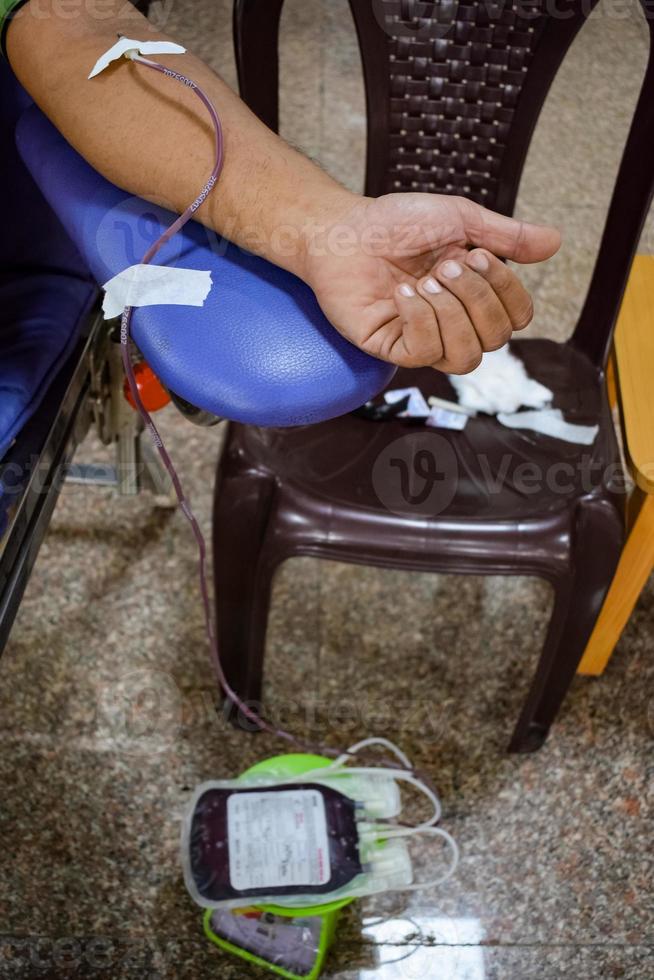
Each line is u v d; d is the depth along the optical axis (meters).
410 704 1.35
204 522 1.53
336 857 1.10
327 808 1.14
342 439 1.11
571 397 1.16
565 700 1.36
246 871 1.08
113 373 1.05
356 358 0.61
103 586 1.44
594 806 1.25
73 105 0.67
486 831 1.23
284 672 1.38
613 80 2.41
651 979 1.10
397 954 1.12
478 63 1.04
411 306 0.54
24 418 0.85
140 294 0.62
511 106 1.06
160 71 0.66
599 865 1.20
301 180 0.61
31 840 1.19
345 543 1.05
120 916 1.14
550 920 1.15
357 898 1.16
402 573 1.50
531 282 1.88
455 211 0.57
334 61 2.43
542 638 1.43
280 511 1.06
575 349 1.21
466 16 1.01
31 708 1.31
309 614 1.44
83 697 1.33
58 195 0.71
